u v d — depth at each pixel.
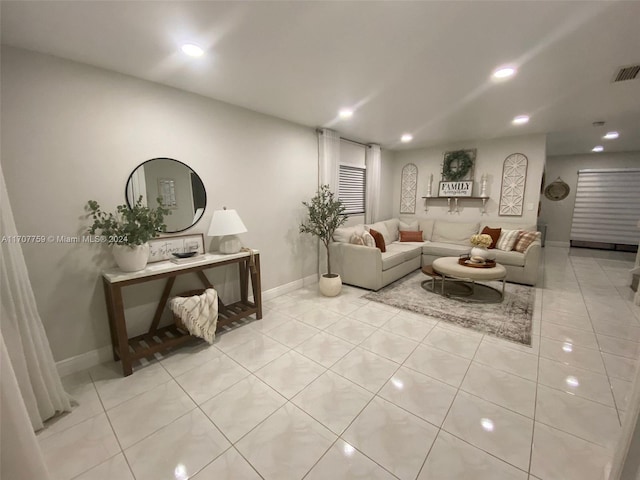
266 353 2.37
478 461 1.39
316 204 3.79
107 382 2.03
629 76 2.38
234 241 2.82
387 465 1.38
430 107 3.18
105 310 2.29
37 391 1.63
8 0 1.38
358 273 3.99
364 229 4.55
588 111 3.32
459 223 5.14
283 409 1.75
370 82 2.49
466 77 2.40
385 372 2.09
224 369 2.16
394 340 2.54
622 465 0.98
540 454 1.42
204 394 1.89
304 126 3.90
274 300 3.57
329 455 1.44
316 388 1.93
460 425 1.61
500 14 1.57
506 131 4.34
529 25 1.68
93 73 2.13
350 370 2.12
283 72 2.28
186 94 2.66
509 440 1.51
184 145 2.68
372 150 5.27
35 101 1.91
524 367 2.13
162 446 1.50
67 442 1.54
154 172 2.50
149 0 1.41
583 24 1.67
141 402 1.83
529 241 4.16
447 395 1.85
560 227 7.35
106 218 2.23
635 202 6.51
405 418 1.66
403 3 1.47
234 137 3.08
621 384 1.93
